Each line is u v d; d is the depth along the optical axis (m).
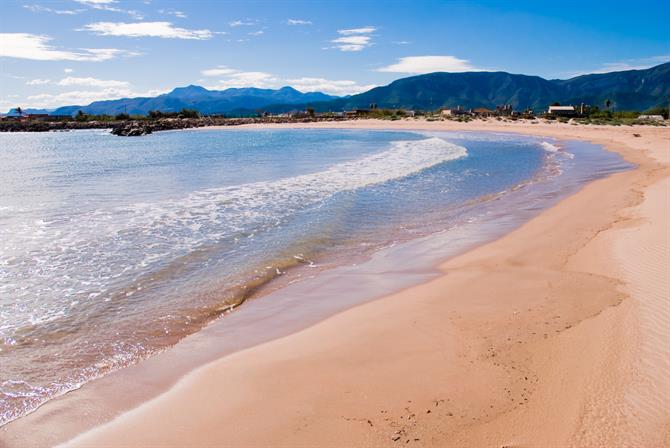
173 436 4.78
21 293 8.58
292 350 6.57
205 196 17.80
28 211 15.15
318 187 19.89
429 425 4.77
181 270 9.87
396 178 22.56
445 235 12.77
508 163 28.94
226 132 87.62
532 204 16.58
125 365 6.31
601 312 7.26
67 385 5.84
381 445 4.49
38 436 4.86
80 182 21.94
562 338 6.49
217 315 7.91
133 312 7.93
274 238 12.23
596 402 5.01
